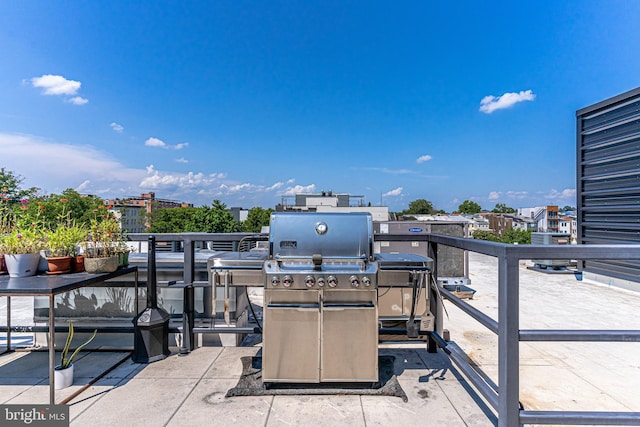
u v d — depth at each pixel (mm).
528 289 5906
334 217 2234
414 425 1755
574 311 4457
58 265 2291
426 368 2498
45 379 2303
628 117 5547
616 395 2256
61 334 2920
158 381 2258
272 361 2037
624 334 1511
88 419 1806
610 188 5953
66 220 2723
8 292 1859
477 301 5160
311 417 1823
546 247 1554
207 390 2129
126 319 2957
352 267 2053
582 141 6543
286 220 2221
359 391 2059
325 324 2020
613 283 6086
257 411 1881
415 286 2258
